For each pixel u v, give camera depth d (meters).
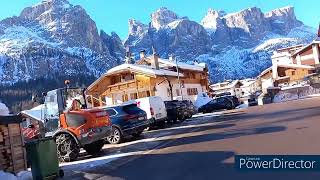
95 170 13.24
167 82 52.31
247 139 14.77
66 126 17.09
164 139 19.83
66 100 18.81
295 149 11.05
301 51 89.38
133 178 10.73
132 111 21.84
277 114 24.94
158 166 11.95
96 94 52.12
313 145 11.31
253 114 28.50
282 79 86.00
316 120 17.94
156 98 28.17
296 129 15.64
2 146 12.95
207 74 72.50
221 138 16.34
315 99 37.44
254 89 98.56
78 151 16.98
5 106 14.23
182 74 59.53
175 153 14.11
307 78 69.19
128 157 15.28
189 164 11.37
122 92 51.09
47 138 12.51
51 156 12.52
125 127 21.16
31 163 12.14
